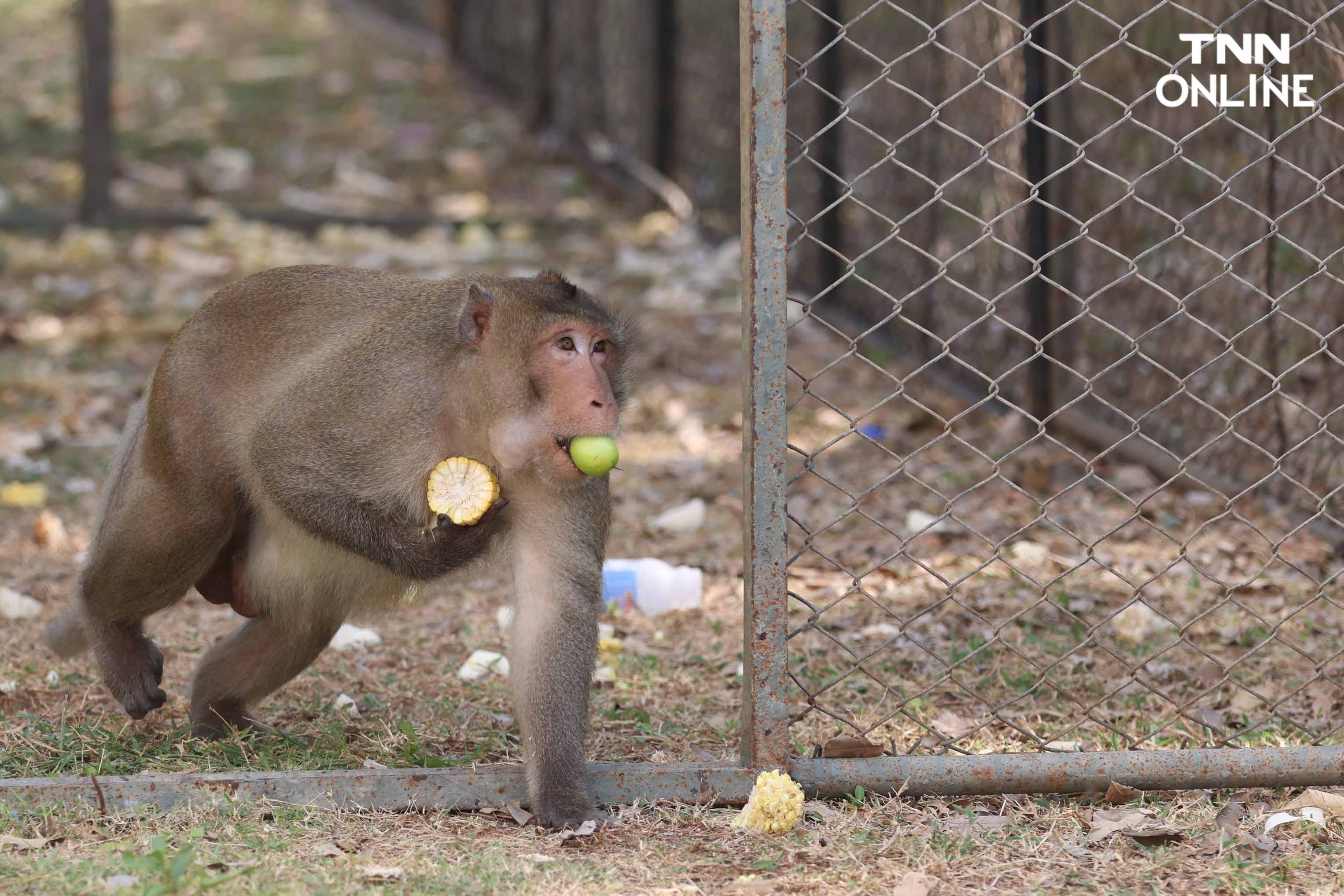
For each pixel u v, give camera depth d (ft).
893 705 29.76
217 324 26.22
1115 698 30.17
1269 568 37.17
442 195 79.92
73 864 21.15
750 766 24.12
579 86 84.69
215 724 27.37
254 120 90.17
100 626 27.09
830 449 48.06
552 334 23.34
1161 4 24.49
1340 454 37.73
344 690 30.89
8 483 44.65
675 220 74.23
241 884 20.74
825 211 23.11
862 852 22.58
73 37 101.55
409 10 111.65
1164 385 43.62
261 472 24.11
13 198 75.36
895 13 54.19
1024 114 45.52
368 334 24.56
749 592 23.77
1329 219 36.70
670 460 47.91
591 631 24.11
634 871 21.80
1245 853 22.81
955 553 39.14
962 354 52.01
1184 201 41.78
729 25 67.62
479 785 23.94
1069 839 23.17
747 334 23.00
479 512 23.18
